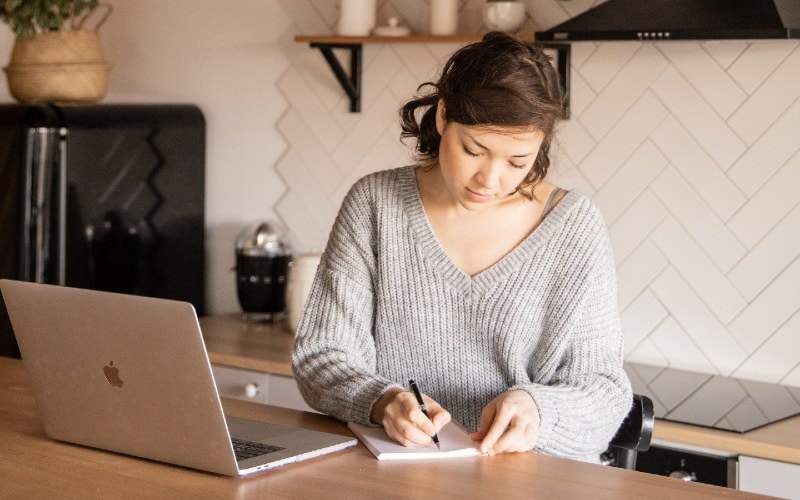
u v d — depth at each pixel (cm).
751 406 273
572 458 190
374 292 211
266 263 359
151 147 367
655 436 258
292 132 370
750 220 298
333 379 197
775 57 291
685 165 305
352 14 339
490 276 201
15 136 340
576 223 201
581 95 319
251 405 209
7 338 350
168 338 161
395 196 208
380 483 162
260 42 373
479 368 205
